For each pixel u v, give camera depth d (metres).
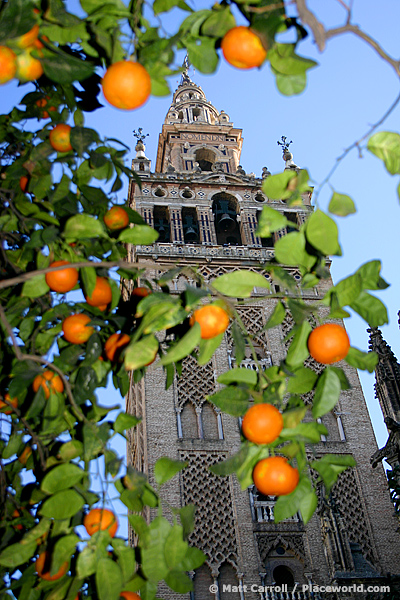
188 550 4.23
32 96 5.74
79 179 5.38
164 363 3.73
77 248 4.96
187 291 4.02
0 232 5.46
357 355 4.41
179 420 32.75
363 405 35.12
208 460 31.50
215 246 40.28
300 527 30.06
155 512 29.25
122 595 4.34
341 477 32.12
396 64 3.69
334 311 4.40
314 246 4.12
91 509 4.39
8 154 5.96
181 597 27.23
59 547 4.06
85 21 4.42
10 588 4.55
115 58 4.33
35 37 4.16
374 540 30.09
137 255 38.75
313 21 3.55
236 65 4.04
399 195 3.98
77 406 4.77
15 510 5.28
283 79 4.04
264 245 43.31
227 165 49.25
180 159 49.16
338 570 27.06
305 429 4.31
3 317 4.35
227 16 4.16
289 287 4.34
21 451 5.45
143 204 42.31
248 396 4.40
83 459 4.62
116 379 5.33
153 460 31.08
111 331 5.34
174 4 4.42
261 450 4.33
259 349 36.06
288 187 4.23
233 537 29.36
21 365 4.68
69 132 5.29
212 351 4.30
